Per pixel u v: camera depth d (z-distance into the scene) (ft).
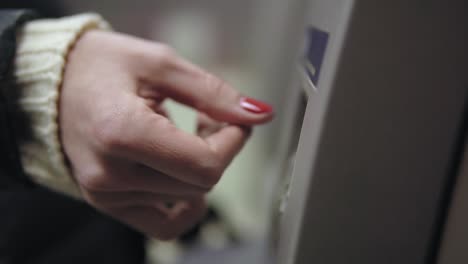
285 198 1.12
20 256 2.06
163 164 0.95
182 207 1.31
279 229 1.12
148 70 1.13
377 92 0.69
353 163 0.74
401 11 0.65
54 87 1.09
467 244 0.73
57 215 2.24
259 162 3.07
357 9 0.66
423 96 0.69
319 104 0.76
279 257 1.01
